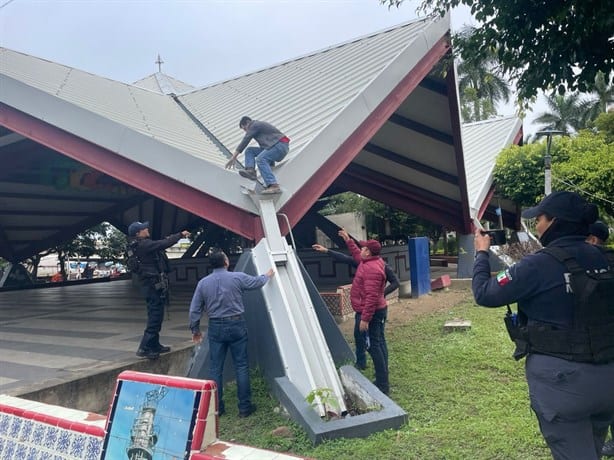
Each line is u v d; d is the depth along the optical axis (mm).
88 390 5742
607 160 16750
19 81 8086
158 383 3162
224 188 6773
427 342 7863
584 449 2527
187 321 9633
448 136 14367
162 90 16719
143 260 6492
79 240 28656
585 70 4898
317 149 7508
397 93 9938
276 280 6023
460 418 4781
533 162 18297
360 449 4184
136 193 19031
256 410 5445
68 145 8078
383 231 29594
